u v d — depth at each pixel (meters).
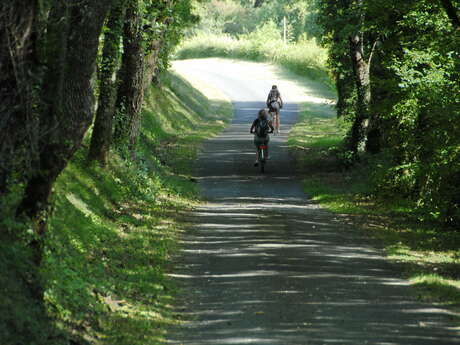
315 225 39.44
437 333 19.11
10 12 19.11
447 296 23.70
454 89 38.47
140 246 31.27
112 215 35.91
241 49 192.62
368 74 61.34
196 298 23.47
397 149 47.34
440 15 39.88
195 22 78.62
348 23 59.47
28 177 19.86
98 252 27.91
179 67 175.00
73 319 19.05
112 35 41.00
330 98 142.50
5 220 19.02
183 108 103.69
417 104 41.25
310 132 94.81
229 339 18.25
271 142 83.81
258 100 136.00
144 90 54.34
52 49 19.83
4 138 19.72
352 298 23.17
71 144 20.38
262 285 24.94
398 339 18.27
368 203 47.50
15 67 18.95
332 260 29.84
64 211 29.00
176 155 70.00
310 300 22.77
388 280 26.39
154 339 18.64
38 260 19.81
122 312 21.25
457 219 40.00
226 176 59.91
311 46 179.00
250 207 45.66
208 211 43.75
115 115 47.72
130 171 44.91
